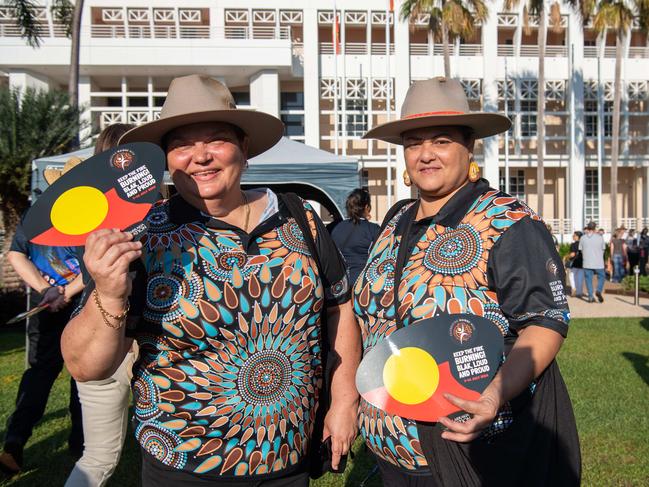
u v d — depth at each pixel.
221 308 1.60
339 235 5.55
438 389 1.65
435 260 1.83
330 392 1.99
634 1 21.64
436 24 22.02
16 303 9.20
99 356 1.45
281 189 8.19
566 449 1.74
